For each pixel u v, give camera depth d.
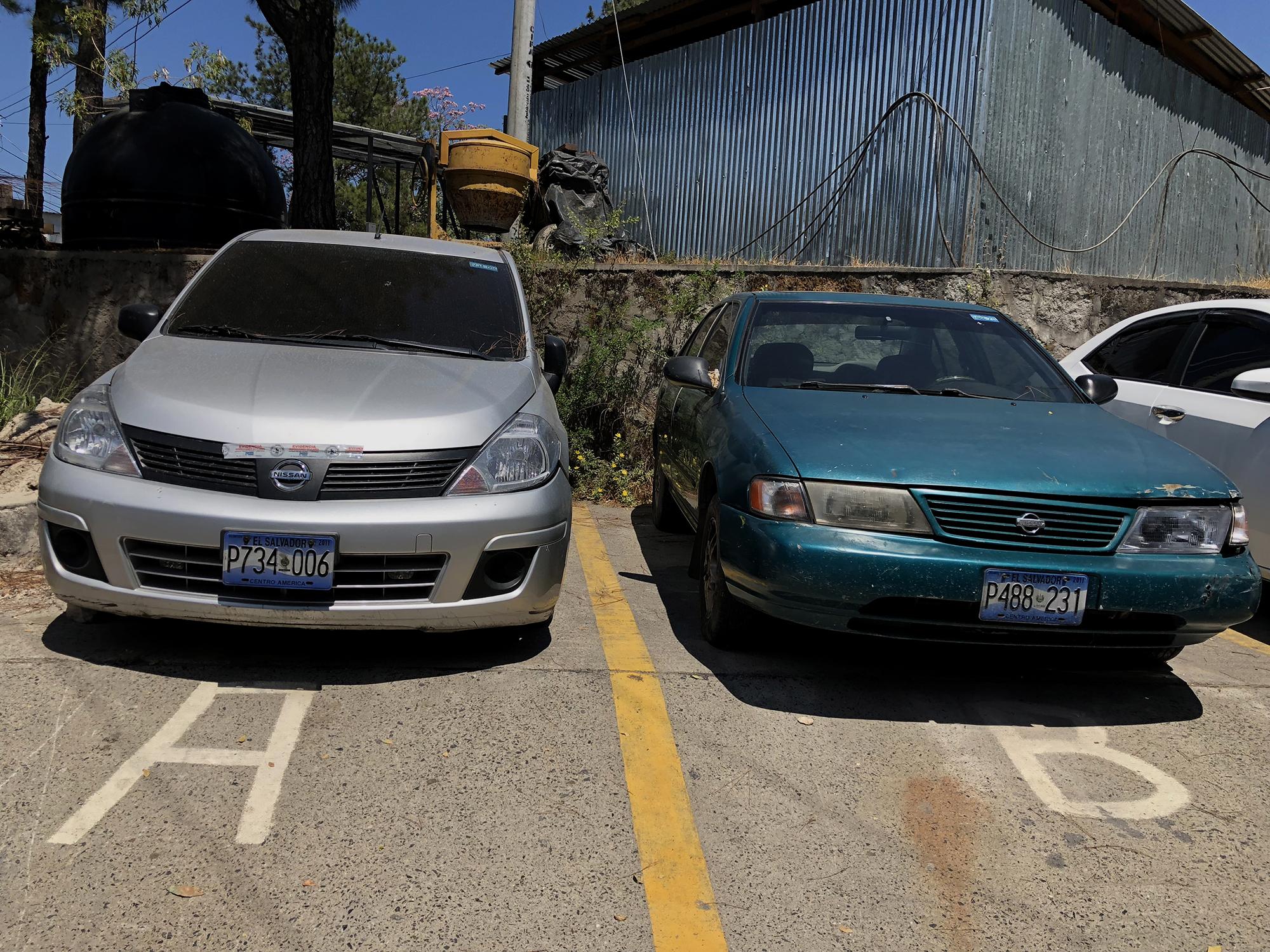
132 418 3.11
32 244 8.20
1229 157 12.95
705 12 12.90
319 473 3.01
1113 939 2.13
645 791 2.65
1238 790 2.86
